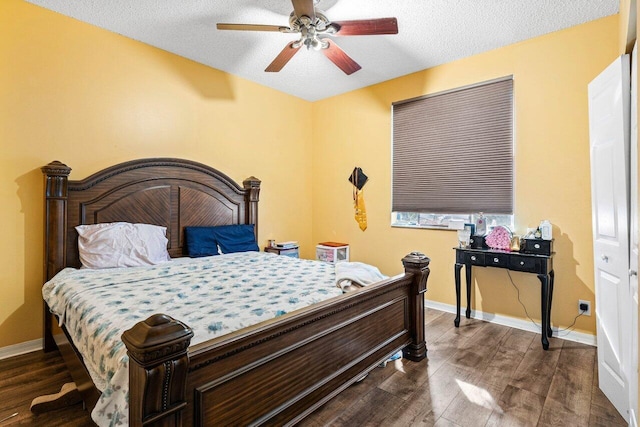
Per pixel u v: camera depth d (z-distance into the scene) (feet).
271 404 4.59
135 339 3.16
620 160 5.71
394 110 13.02
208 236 11.22
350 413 5.95
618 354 5.87
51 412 5.87
